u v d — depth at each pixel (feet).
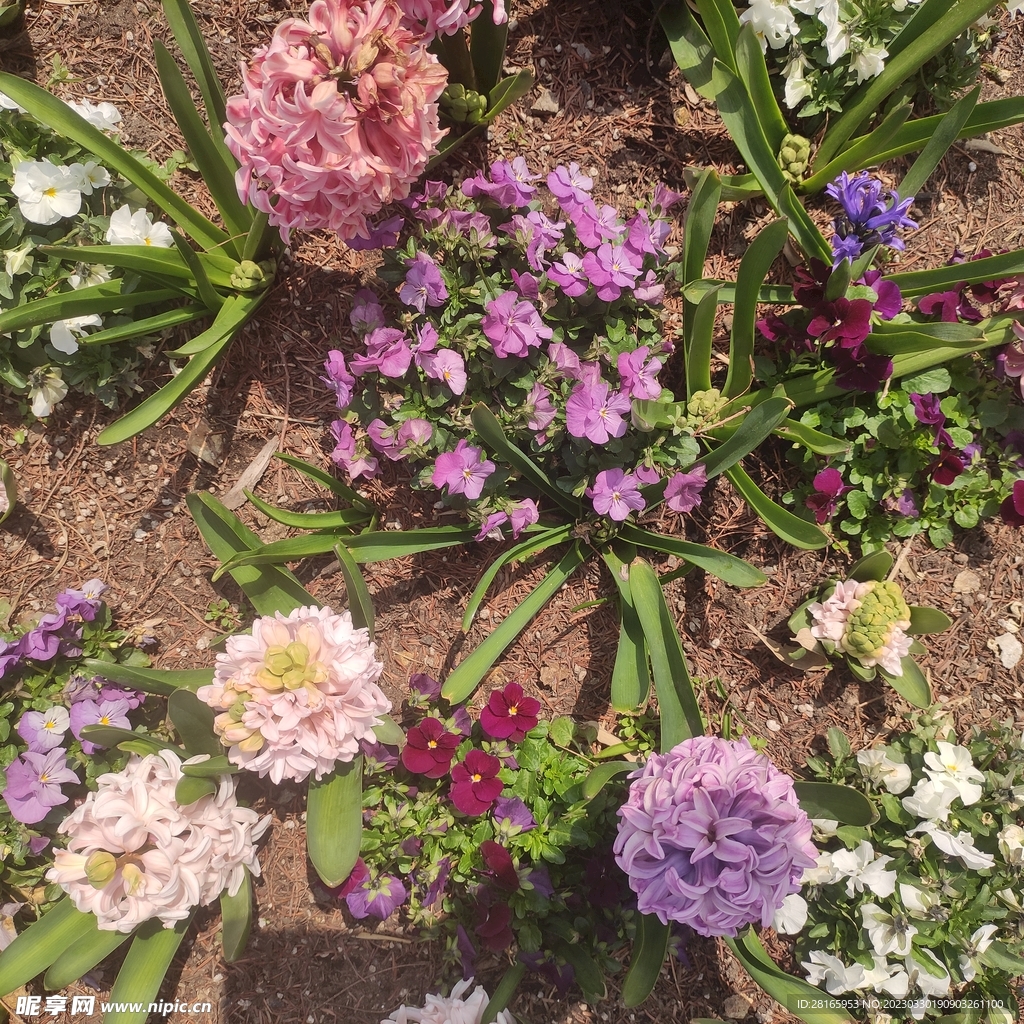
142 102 1.64
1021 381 1.57
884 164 1.68
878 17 1.53
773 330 1.54
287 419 1.67
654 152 1.66
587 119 1.65
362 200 1.26
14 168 1.52
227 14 1.62
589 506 1.60
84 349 1.59
